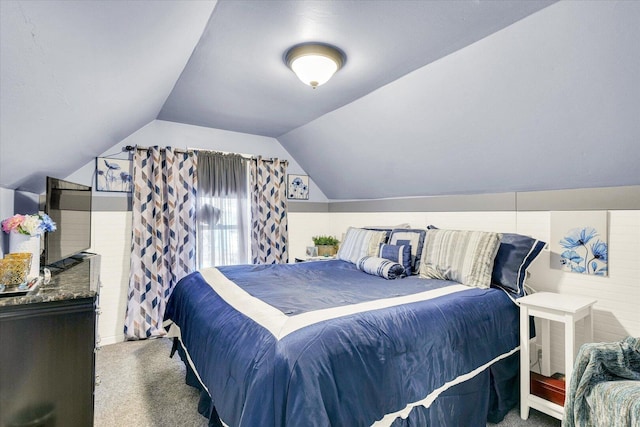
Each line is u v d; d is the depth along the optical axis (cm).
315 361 123
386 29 180
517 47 184
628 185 205
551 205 241
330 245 416
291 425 111
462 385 172
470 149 262
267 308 166
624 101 175
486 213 283
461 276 231
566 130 205
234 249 383
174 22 134
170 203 337
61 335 143
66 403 144
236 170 386
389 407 139
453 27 177
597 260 217
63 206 222
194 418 196
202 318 186
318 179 451
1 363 133
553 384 190
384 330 150
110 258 318
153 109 284
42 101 112
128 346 306
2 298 135
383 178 362
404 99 260
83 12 84
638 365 148
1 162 138
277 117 338
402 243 285
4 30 70
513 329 206
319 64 205
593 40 162
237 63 224
